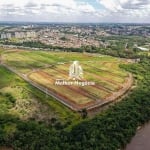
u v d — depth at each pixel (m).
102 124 189.00
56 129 187.00
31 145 162.38
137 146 176.62
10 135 173.25
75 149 159.38
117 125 190.25
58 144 163.50
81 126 181.75
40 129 181.38
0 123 191.25
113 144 170.12
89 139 167.88
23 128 183.62
